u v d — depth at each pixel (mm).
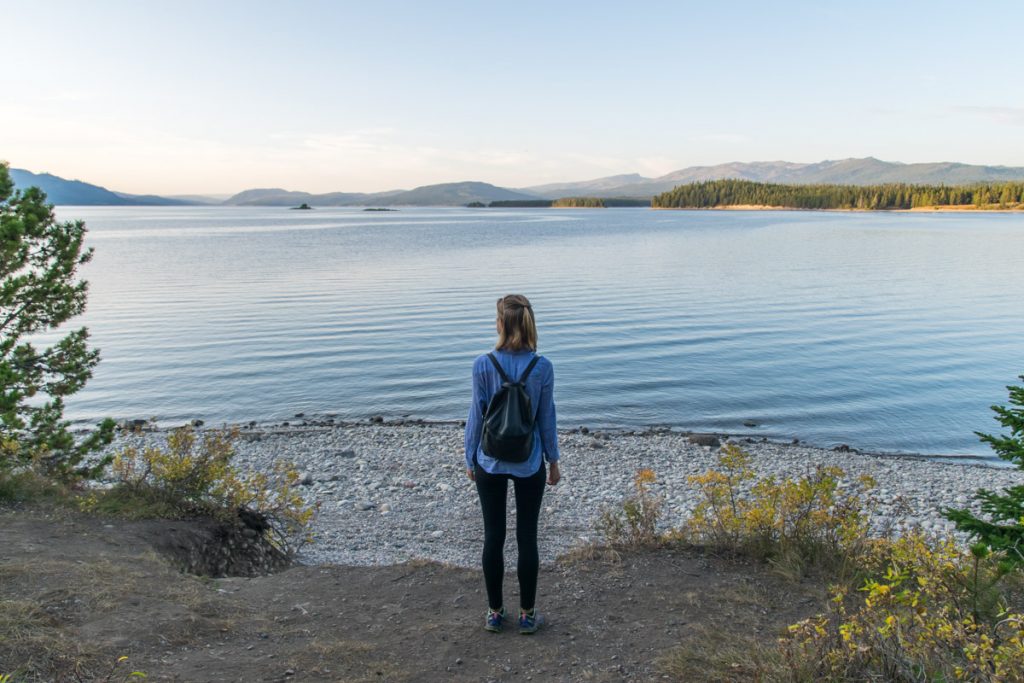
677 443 15508
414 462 13719
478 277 46719
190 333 27062
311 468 13305
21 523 6289
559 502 11398
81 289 9023
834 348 25125
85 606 4688
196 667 4148
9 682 3705
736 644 4602
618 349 24797
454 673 4301
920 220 163500
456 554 8633
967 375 21500
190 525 7016
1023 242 82938
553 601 5480
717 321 30219
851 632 3896
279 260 60219
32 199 8594
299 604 5395
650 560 6367
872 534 7570
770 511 6512
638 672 4301
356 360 23141
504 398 4496
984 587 5031
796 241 86562
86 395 19141
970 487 13094
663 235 102562
